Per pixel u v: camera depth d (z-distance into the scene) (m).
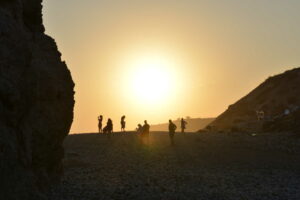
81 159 33.94
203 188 25.22
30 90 19.47
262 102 90.62
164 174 29.64
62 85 24.83
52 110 23.19
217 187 25.62
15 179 16.75
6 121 17.52
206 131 66.12
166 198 22.44
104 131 55.28
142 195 22.95
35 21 25.22
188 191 24.28
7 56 17.66
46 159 23.67
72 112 26.50
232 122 81.44
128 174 29.47
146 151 40.78
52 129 23.09
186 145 44.88
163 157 37.38
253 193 24.09
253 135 52.66
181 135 55.25
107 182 26.44
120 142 47.06
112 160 35.53
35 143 21.11
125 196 22.61
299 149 41.31
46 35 25.47
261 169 32.34
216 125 83.19
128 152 40.12
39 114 21.72
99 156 37.72
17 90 17.69
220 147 43.44
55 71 24.19
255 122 70.31
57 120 23.84
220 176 29.23
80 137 51.94
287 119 58.91
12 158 16.70
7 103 17.36
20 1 21.58
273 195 23.75
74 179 27.06
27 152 19.14
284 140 46.62
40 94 22.00
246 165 34.00
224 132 61.22
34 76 20.05
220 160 36.22
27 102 19.41
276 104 85.88
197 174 29.78
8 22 18.67
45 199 18.95
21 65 18.42
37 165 22.16
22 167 18.08
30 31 23.75
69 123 26.34
